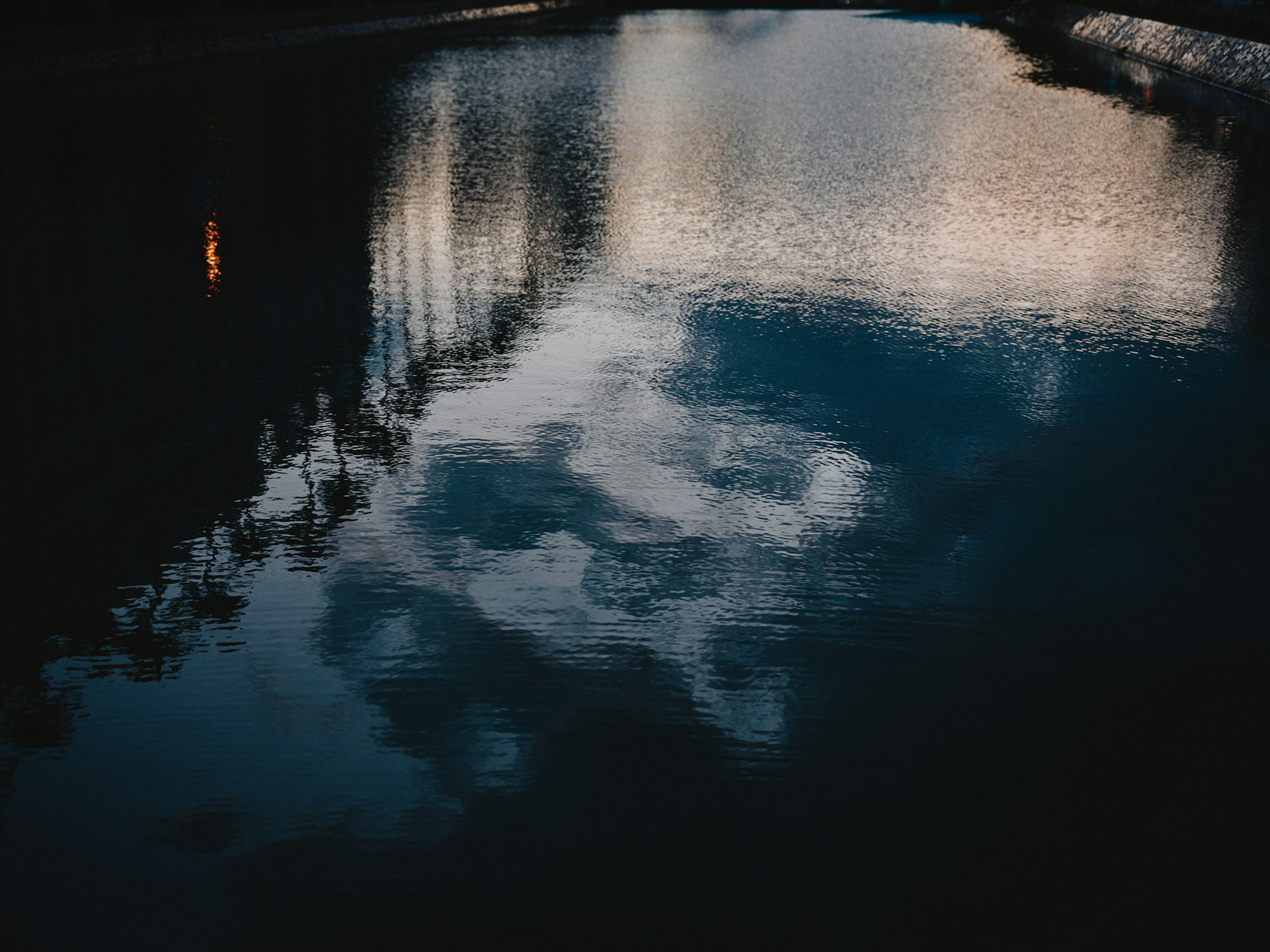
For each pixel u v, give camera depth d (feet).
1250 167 37.65
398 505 14.12
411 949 7.57
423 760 9.46
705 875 8.20
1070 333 20.83
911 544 13.08
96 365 19.17
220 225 29.43
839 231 29.01
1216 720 10.03
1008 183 35.50
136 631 11.45
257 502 14.24
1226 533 13.35
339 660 10.93
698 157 40.96
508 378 18.49
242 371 18.89
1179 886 8.15
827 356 19.53
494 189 34.78
